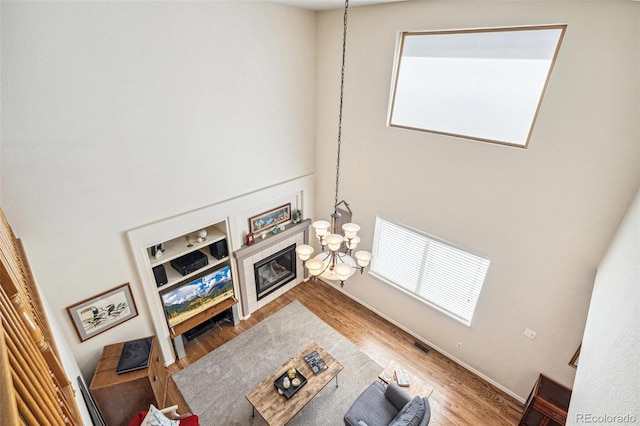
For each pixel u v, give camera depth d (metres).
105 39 2.76
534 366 3.76
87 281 3.30
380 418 3.36
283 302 5.57
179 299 4.19
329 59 4.48
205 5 3.29
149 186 3.45
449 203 3.87
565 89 2.76
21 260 2.39
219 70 3.62
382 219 4.71
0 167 2.54
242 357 4.50
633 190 2.64
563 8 2.60
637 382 0.96
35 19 2.41
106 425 3.49
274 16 3.93
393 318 5.13
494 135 3.35
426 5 3.36
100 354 3.67
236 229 4.50
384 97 4.05
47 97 2.61
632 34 2.37
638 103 2.47
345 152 4.79
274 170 4.73
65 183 2.89
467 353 4.36
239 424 3.69
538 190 3.16
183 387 4.08
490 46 3.12
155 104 3.23
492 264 3.73
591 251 3.00
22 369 0.87
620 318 1.58
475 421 3.77
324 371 3.83
